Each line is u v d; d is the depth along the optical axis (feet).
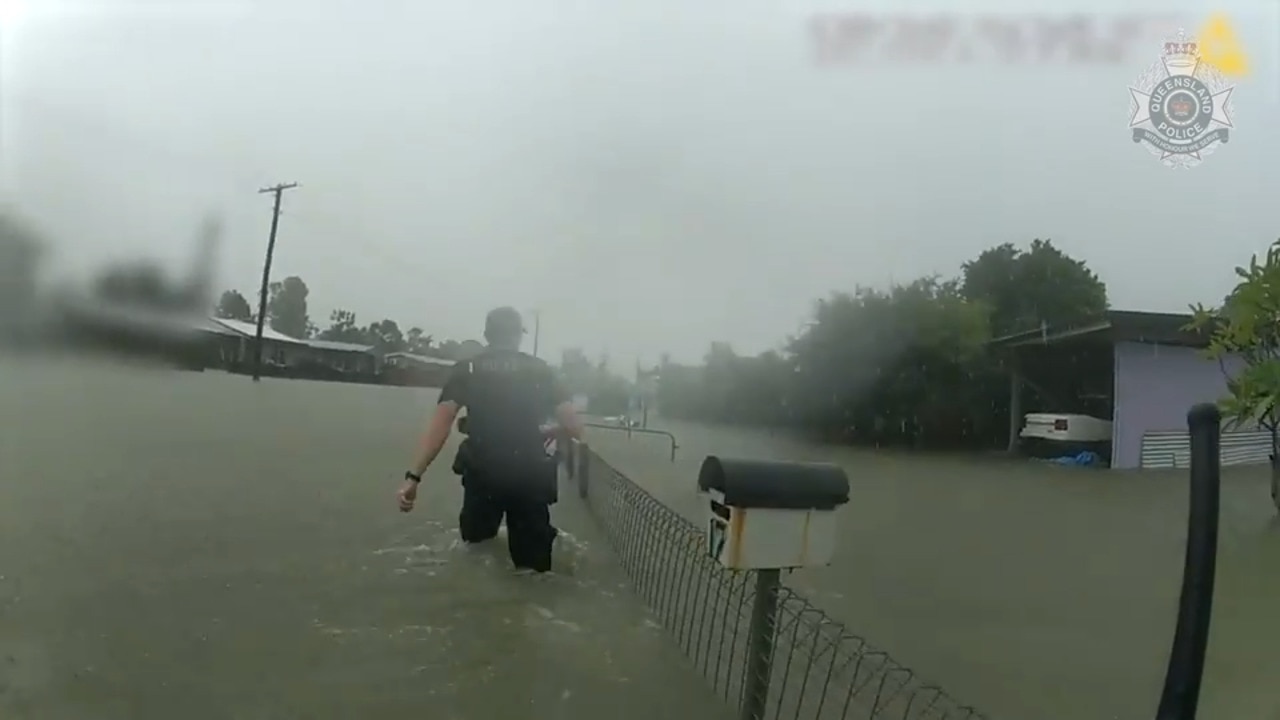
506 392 14.92
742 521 6.64
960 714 9.03
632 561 15.15
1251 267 6.66
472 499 15.96
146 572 13.47
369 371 123.85
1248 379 6.39
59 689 9.11
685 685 9.82
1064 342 51.47
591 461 24.56
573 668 10.31
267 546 15.52
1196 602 5.16
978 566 16.85
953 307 60.90
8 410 35.55
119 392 46.37
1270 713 9.29
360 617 11.93
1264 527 21.88
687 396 81.71
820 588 14.94
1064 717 9.29
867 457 47.65
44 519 16.55
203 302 47.93
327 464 27.48
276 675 9.79
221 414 42.73
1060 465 44.98
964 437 58.44
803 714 8.62
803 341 64.59
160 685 9.37
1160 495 30.27
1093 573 16.52
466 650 10.80
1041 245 65.98
